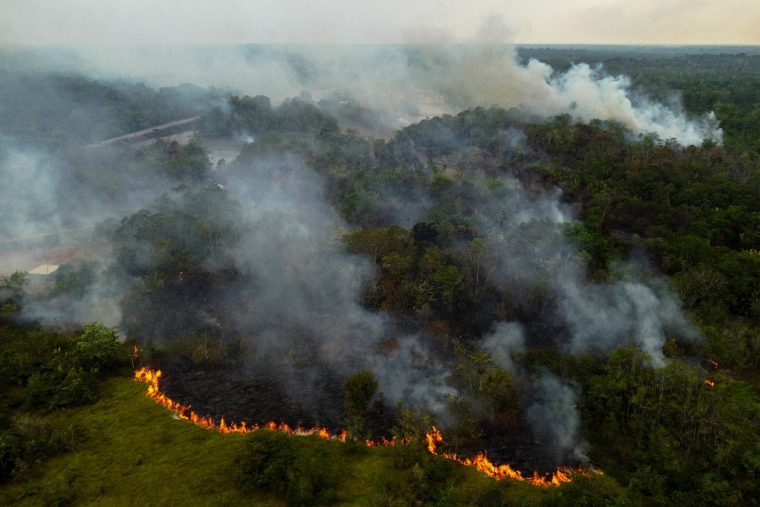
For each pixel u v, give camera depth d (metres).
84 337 62.88
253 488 44.44
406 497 43.72
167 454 49.25
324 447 50.66
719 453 44.47
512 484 46.38
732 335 60.59
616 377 54.72
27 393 55.97
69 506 43.06
